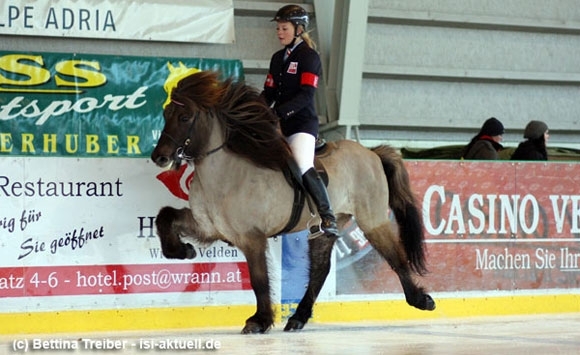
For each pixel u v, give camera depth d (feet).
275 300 38.70
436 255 42.04
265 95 35.88
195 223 35.40
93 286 36.32
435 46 59.47
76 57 51.26
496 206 43.24
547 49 62.28
